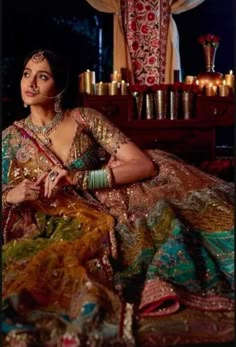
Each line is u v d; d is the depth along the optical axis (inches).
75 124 103.7
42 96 100.0
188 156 205.8
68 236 90.0
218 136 243.9
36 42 236.7
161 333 68.5
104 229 89.8
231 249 85.0
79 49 241.0
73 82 205.0
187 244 82.7
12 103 229.0
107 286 78.1
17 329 65.4
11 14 232.7
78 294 72.2
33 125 102.3
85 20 239.5
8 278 76.3
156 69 220.1
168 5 218.8
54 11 236.7
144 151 108.7
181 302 73.6
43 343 65.1
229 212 90.7
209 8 242.2
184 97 203.2
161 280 74.6
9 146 102.9
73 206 96.3
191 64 245.6
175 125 202.5
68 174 96.5
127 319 68.5
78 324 65.9
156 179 101.9
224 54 244.8
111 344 65.6
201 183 99.7
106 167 105.6
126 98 200.2
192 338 68.4
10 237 96.0
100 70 243.1
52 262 78.0
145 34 218.7
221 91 206.5
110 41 241.4
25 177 101.3
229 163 174.7
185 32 244.8
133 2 215.3
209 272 80.2
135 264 84.6
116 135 103.3
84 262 81.9
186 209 92.4
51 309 72.2
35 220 96.7
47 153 100.0
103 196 100.7
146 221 92.7
